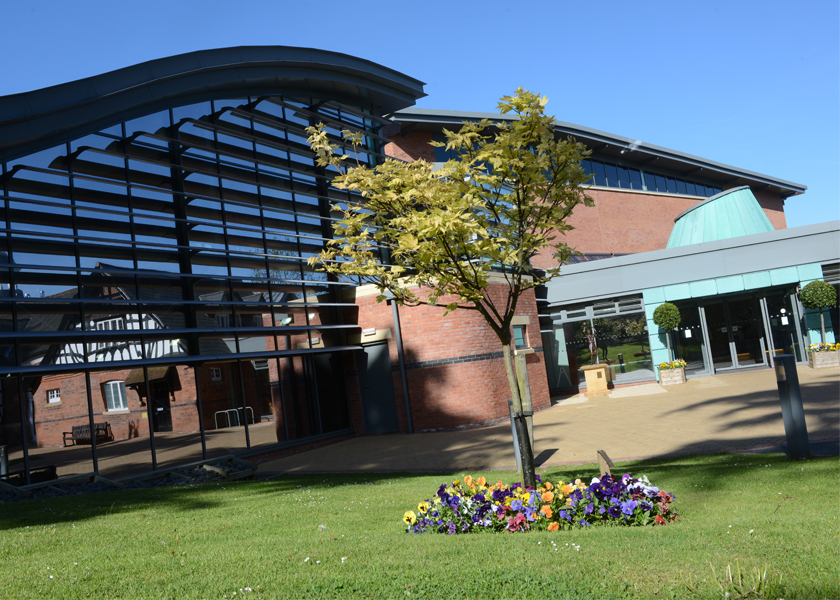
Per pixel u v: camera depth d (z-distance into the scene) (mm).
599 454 7699
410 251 7246
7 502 11039
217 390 16484
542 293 26594
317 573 4559
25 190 13609
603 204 37406
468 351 19438
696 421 14422
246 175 18859
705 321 25062
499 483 6914
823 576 3838
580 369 26219
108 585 4516
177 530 6941
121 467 14047
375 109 24234
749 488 7352
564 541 5320
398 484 10594
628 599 3691
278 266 19156
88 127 15039
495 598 3859
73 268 13945
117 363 14133
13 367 12492
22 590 4473
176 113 17250
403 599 3920
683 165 43188
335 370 20844
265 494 10336
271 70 19578
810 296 21922
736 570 4004
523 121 7035
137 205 15742
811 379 18641
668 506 6258
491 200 7508
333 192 21594
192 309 16250
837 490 6680
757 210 28922
